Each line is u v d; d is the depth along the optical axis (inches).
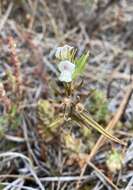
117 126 10.3
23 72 11.6
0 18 12.8
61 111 9.7
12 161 9.8
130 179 9.5
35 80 11.4
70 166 9.7
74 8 13.1
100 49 12.7
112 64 12.4
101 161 9.8
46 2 13.3
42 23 13.1
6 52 11.9
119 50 12.6
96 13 12.9
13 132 10.3
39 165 9.8
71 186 9.5
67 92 7.6
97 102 10.4
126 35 13.1
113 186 9.3
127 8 13.7
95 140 10.1
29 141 10.2
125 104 10.2
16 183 9.4
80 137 10.1
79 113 7.8
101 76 11.9
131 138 10.2
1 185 9.2
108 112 10.6
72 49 7.0
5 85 10.3
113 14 13.4
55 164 9.8
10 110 9.8
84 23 13.1
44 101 9.9
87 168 9.7
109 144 10.0
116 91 11.5
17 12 13.2
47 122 9.6
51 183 9.5
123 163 9.6
